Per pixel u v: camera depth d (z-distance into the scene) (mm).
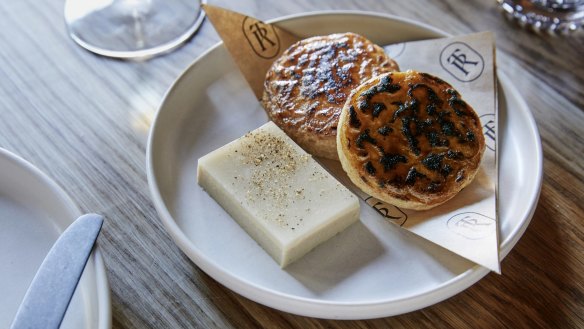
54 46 502
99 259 369
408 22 488
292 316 388
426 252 402
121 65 494
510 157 435
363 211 421
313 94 451
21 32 509
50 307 350
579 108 480
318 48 469
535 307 393
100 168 441
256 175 418
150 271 401
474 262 390
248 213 401
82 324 364
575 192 439
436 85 432
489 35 468
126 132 459
